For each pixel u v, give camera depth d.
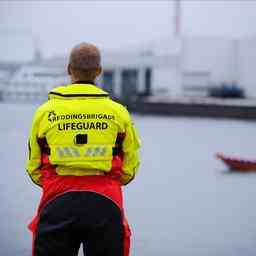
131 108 67.56
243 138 40.50
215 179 20.20
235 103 64.31
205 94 83.81
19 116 52.75
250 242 9.52
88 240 3.83
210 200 14.91
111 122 3.93
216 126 51.16
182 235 9.98
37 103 58.25
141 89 85.38
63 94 3.95
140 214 12.25
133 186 16.81
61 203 3.80
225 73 84.44
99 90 4.01
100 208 3.80
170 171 22.27
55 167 3.90
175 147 33.81
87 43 4.08
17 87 60.94
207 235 10.05
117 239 3.81
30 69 65.19
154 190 16.30
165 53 85.31
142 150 31.38
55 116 3.91
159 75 85.25
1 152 26.95
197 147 34.16
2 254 8.03
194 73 84.44
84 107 3.93
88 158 3.86
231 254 8.63
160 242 9.34
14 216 11.06
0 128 42.94
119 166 3.93
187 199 14.86
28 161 3.99
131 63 85.94
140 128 47.97
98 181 3.88
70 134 3.87
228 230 10.53
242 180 20.02
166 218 11.77
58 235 3.77
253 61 82.44
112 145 3.91
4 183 15.85
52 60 70.62
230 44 84.12
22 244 8.62
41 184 4.03
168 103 64.94
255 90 82.06
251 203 14.41
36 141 3.94
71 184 3.86
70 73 4.06
